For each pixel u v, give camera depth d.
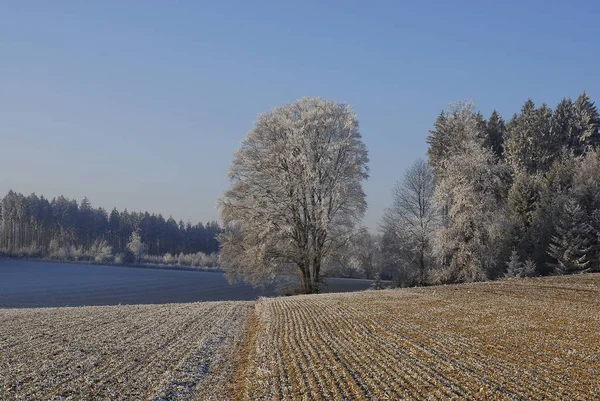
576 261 54.47
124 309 34.47
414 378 15.20
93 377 16.14
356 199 50.28
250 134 50.34
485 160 52.72
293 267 51.88
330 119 49.03
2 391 14.41
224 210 50.00
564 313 25.75
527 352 17.97
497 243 55.34
